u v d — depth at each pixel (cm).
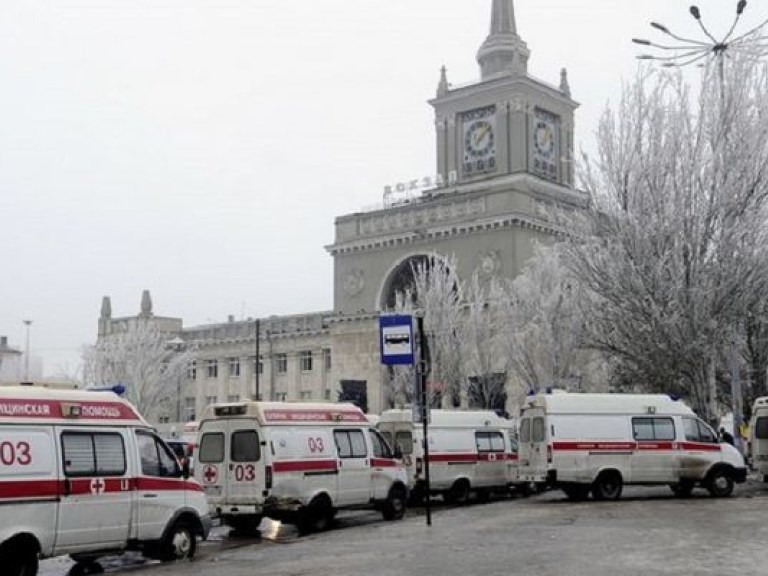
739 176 2847
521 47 6644
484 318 4978
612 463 2453
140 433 1525
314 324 7138
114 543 1448
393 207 6081
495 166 6253
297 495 1942
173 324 8388
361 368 6062
